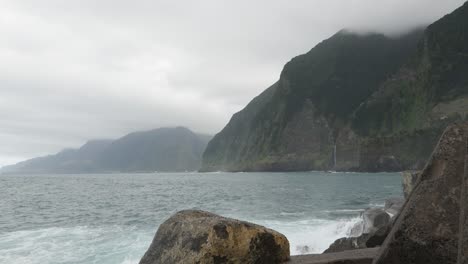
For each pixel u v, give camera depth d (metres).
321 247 18.41
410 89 150.25
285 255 6.32
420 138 122.75
